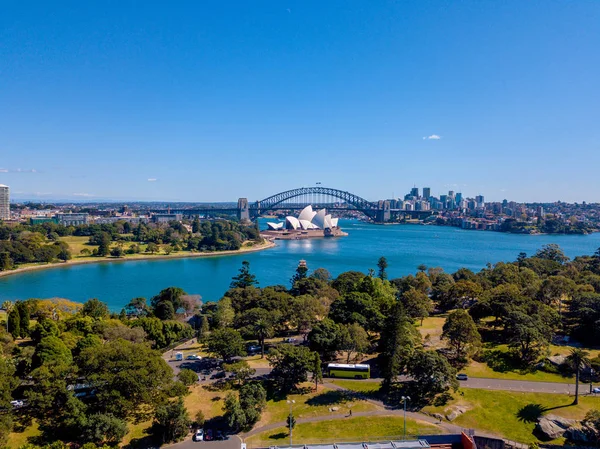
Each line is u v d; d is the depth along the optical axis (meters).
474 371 96.19
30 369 88.25
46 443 69.00
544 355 101.69
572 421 76.06
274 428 74.62
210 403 82.62
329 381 93.00
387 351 89.56
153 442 70.50
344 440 70.69
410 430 73.69
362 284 153.62
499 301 123.00
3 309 147.38
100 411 73.69
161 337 115.38
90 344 96.56
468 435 70.75
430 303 144.25
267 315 113.56
